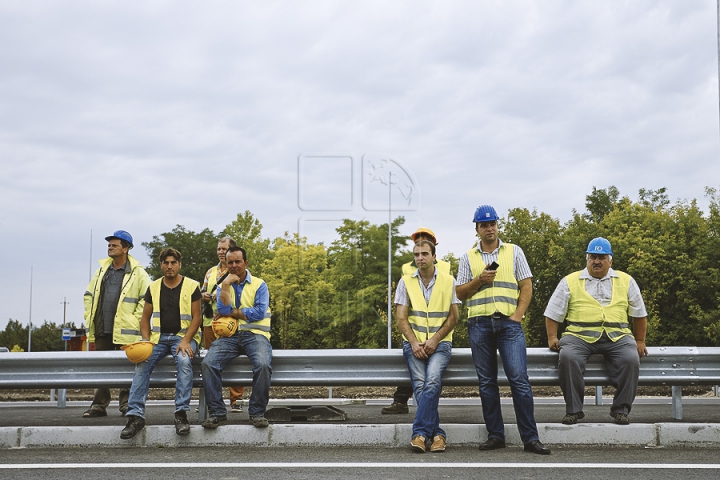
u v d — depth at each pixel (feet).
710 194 147.43
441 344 22.16
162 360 23.67
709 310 130.82
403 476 17.43
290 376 23.27
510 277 22.15
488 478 17.21
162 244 179.32
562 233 153.28
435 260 22.99
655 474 17.62
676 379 23.26
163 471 18.08
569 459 19.63
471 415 28.35
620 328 22.72
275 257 137.90
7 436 21.97
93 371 23.30
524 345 21.68
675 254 135.54
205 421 22.12
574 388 22.30
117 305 28.32
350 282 131.75
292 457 20.01
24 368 23.21
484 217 22.33
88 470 18.21
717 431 21.67
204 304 26.81
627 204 160.76
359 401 35.24
